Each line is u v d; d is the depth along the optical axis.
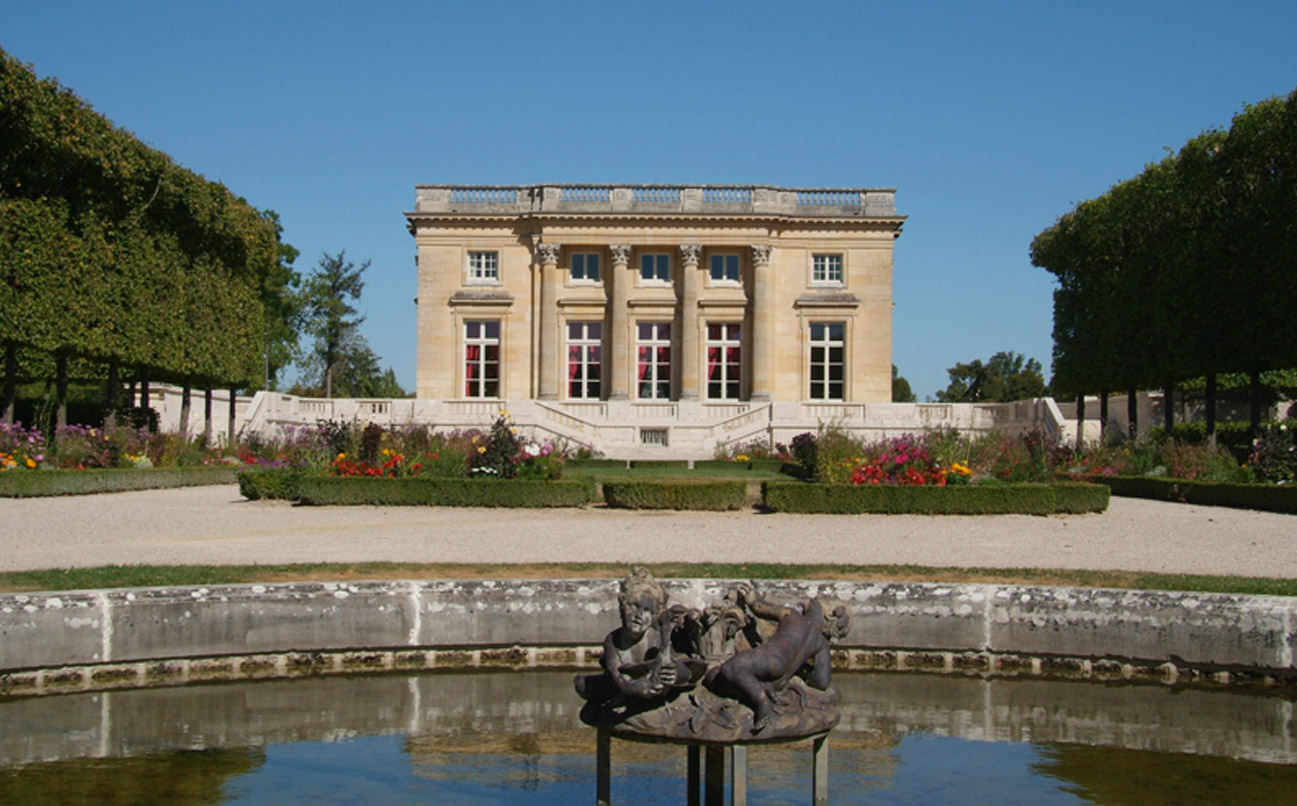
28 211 30.69
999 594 11.80
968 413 48.56
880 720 10.28
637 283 56.03
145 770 8.78
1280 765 8.95
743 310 55.75
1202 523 22.12
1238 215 32.56
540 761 9.09
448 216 55.53
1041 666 11.71
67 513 22.94
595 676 7.43
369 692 11.11
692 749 7.68
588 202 55.19
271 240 46.78
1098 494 24.03
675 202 55.34
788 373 55.75
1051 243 46.75
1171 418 38.81
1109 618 11.56
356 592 11.84
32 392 48.84
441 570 13.92
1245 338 32.47
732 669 6.88
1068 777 8.65
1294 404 53.12
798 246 56.00
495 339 55.91
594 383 56.31
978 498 23.56
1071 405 59.41
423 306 55.66
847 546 17.91
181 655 11.44
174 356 37.81
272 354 76.44
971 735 9.81
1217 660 11.26
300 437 36.69
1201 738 9.70
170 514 22.88
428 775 8.70
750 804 8.02
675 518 22.69
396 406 48.19
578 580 12.14
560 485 24.86
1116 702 10.77
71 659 11.07
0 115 29.59
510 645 12.07
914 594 11.91
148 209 36.50
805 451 34.22
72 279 32.12
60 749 9.34
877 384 55.44
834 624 7.43
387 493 24.94
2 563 15.09
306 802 8.03
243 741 9.61
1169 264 35.50
